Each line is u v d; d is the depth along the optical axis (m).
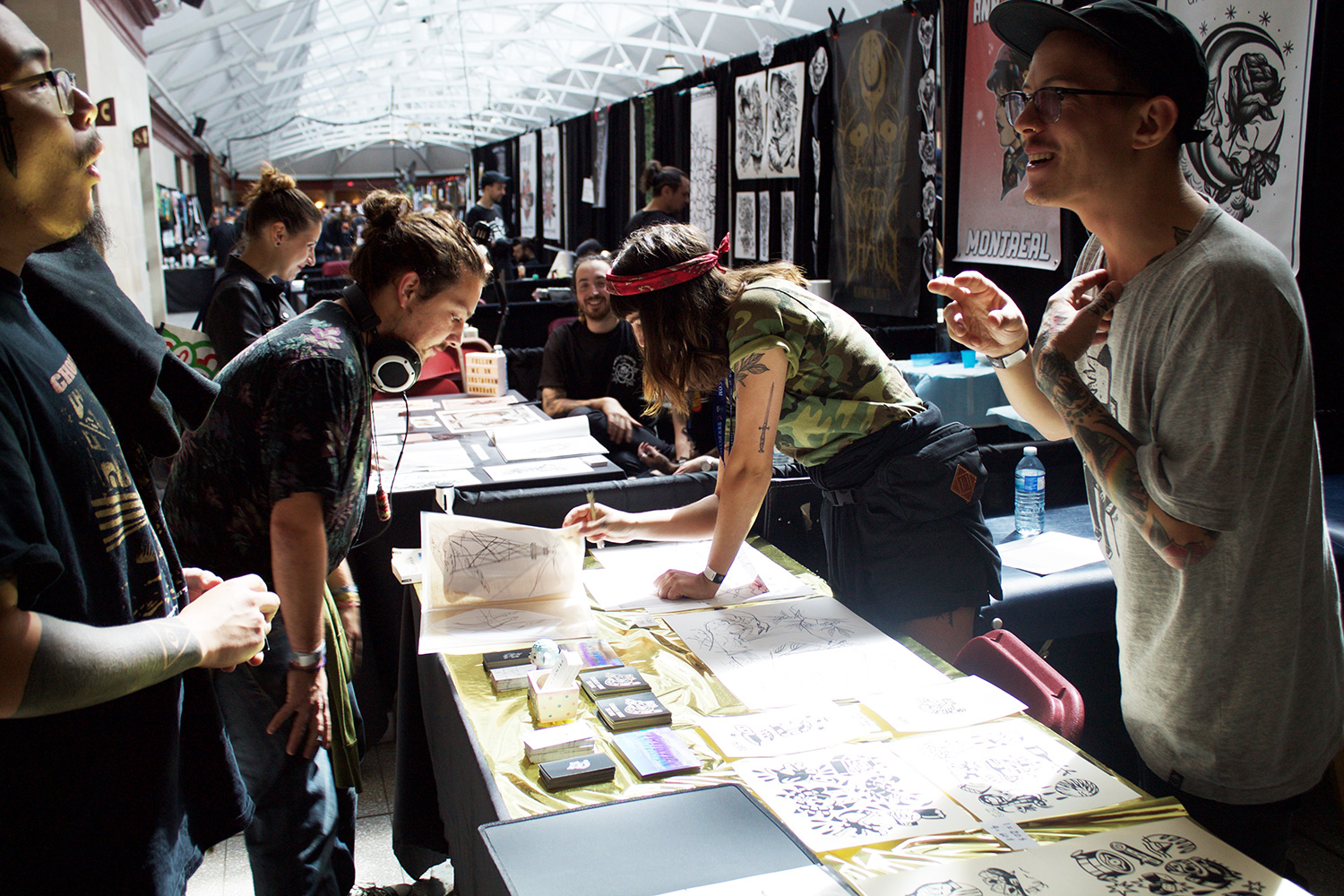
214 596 1.15
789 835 1.09
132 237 7.48
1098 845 1.08
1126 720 1.44
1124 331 1.30
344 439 1.57
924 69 5.25
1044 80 1.26
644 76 16.47
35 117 0.90
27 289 1.05
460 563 1.87
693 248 1.81
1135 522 1.24
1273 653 1.25
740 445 1.80
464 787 1.42
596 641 1.69
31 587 0.86
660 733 1.35
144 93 8.59
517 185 18.83
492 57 20.61
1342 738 1.38
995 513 3.32
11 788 0.97
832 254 6.46
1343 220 3.20
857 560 2.02
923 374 4.15
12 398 0.89
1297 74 2.99
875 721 1.39
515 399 4.48
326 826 1.75
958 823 1.13
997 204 4.62
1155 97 1.19
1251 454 1.14
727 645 1.67
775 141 7.21
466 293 1.68
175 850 1.13
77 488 0.98
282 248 3.45
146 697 1.09
